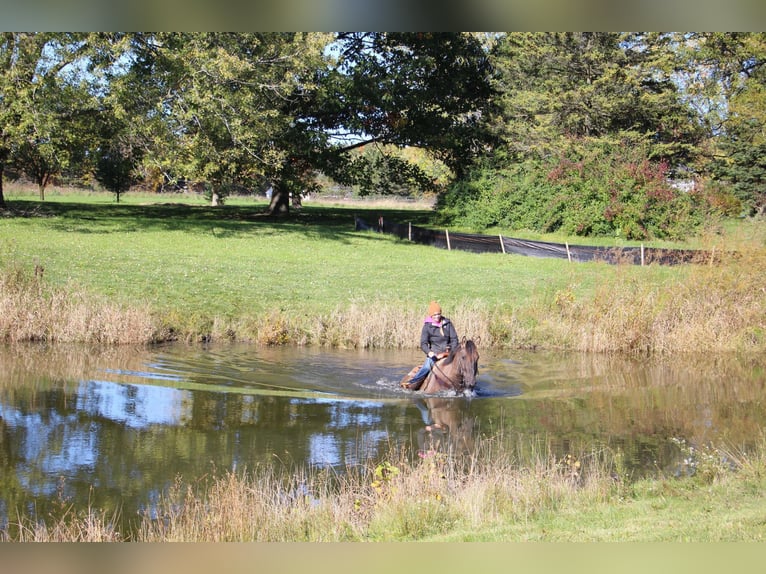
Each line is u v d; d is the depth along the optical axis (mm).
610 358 18969
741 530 7082
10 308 18438
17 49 32375
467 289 25438
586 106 44812
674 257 26109
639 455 10742
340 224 44125
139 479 9438
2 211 37719
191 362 16609
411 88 43531
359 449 10844
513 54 49031
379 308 20703
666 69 44188
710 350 19891
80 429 11516
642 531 7172
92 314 18938
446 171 61125
